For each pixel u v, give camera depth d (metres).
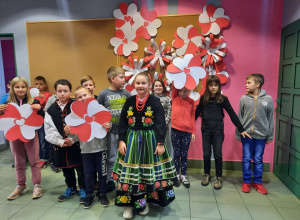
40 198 2.21
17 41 3.11
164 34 2.79
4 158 3.38
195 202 2.12
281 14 2.59
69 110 2.03
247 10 2.64
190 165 2.97
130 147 1.75
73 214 1.94
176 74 2.28
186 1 2.72
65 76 3.04
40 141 2.99
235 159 2.87
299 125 2.12
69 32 2.96
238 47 2.71
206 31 2.70
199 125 2.89
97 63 2.97
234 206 2.04
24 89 2.12
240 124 2.32
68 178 2.20
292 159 2.28
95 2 2.88
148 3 2.78
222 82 2.74
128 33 2.84
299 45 2.14
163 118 1.76
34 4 2.99
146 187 1.77
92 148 1.96
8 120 2.04
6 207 2.06
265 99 2.28
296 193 2.20
